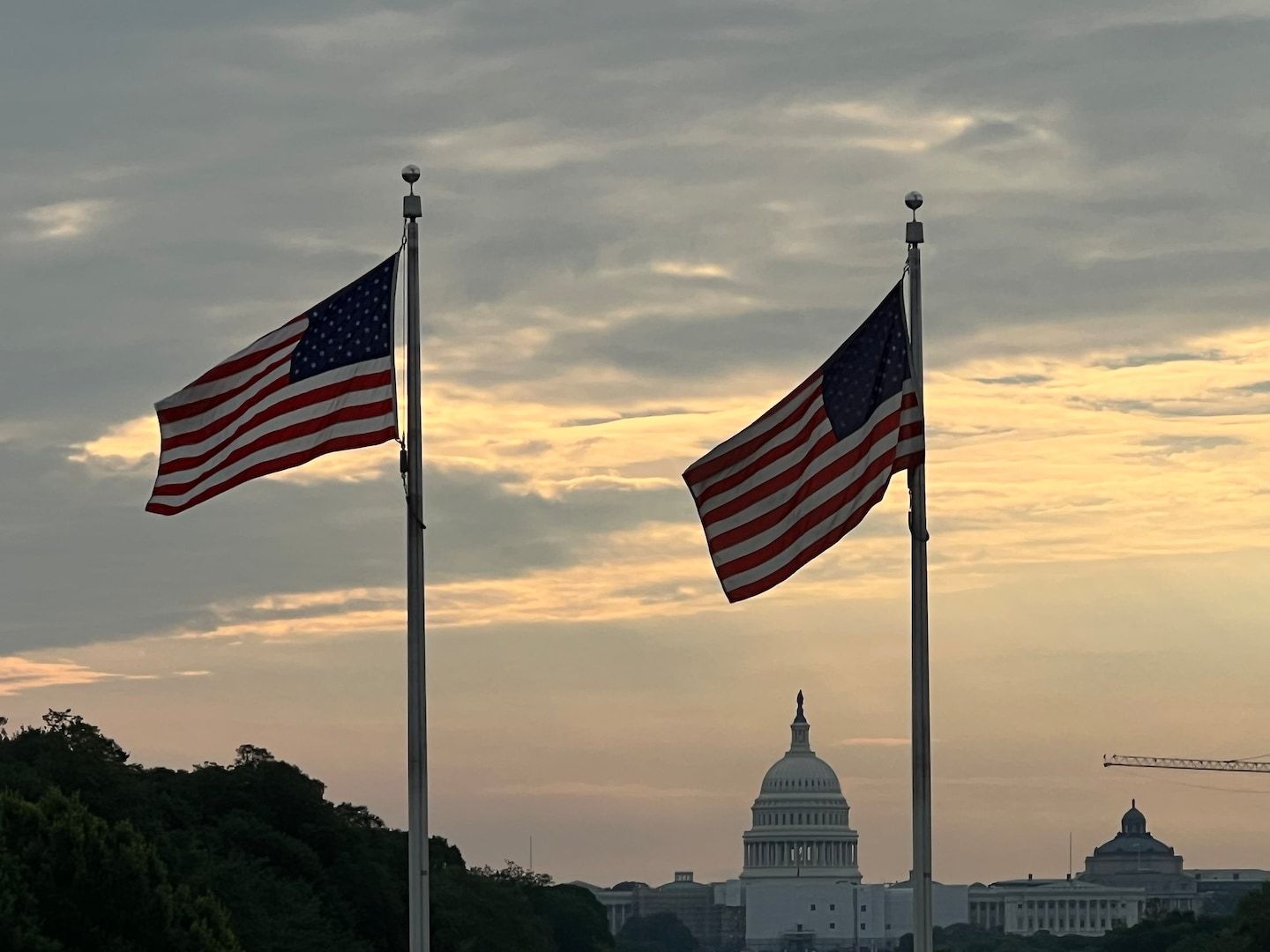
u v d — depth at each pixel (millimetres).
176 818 187000
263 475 72188
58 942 102625
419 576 72375
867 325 72562
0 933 101062
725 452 71875
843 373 72250
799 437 71875
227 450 72500
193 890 150750
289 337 73312
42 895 105812
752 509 71625
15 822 108188
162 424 72875
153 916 108438
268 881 177000
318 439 72312
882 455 71625
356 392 72625
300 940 170750
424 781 72312
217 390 73062
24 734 180875
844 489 71438
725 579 71375
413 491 72375
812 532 71312
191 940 110000
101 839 108375
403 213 72562
